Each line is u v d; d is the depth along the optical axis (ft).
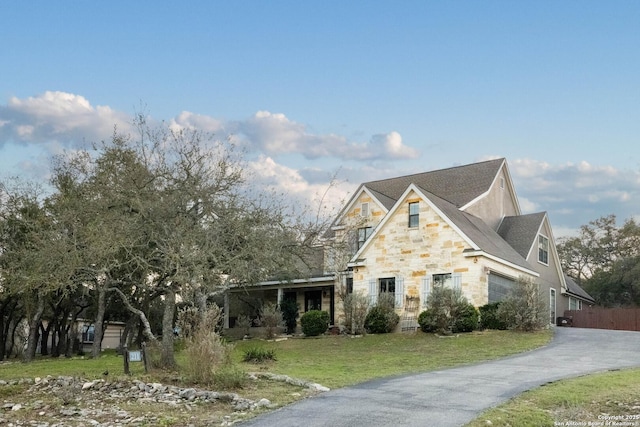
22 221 109.91
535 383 58.18
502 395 52.39
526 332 103.96
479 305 110.01
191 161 83.82
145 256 84.64
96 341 106.22
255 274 86.74
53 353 136.56
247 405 50.03
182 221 77.51
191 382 59.11
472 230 120.57
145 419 46.32
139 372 68.13
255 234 83.41
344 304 118.21
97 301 123.03
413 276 117.91
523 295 107.76
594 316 140.36
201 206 83.05
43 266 91.91
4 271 108.17
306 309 143.84
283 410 48.01
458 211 127.85
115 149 96.63
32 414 49.34
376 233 123.54
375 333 114.73
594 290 208.44
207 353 59.31
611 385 56.13
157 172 83.92
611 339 97.25
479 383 58.95
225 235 80.94
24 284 98.99
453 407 47.93
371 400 51.11
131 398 54.29
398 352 91.66
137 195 80.43
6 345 151.94
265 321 123.03
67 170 109.09
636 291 204.13
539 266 139.33
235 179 85.40
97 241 80.94
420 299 116.16
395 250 120.88
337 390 56.29
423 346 95.86
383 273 121.60
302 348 102.27
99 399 54.08
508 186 151.94
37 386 63.10
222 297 148.56
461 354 86.02
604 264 227.61
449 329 106.52
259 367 73.26
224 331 131.23
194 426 44.24
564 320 142.10
